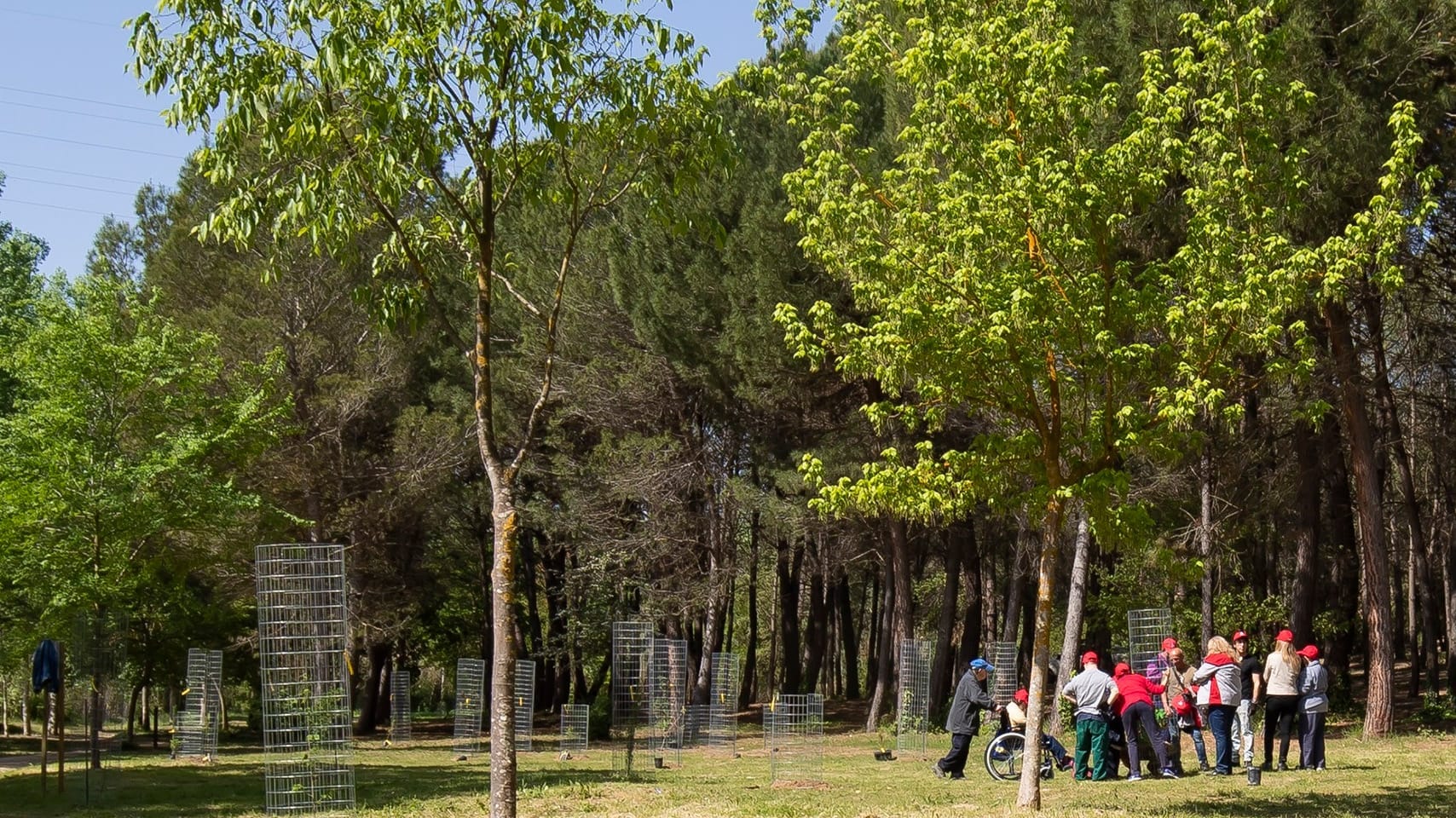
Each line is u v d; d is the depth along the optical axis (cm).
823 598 4178
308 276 2927
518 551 4219
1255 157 1009
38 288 2911
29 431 1903
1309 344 1019
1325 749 1872
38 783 1745
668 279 2641
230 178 869
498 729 826
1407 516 3241
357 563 3225
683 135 944
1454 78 1719
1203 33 1030
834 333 1072
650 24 900
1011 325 940
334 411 2977
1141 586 2297
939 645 2977
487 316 886
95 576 1852
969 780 1574
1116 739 1528
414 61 824
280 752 1245
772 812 1164
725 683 2864
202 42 816
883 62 1124
